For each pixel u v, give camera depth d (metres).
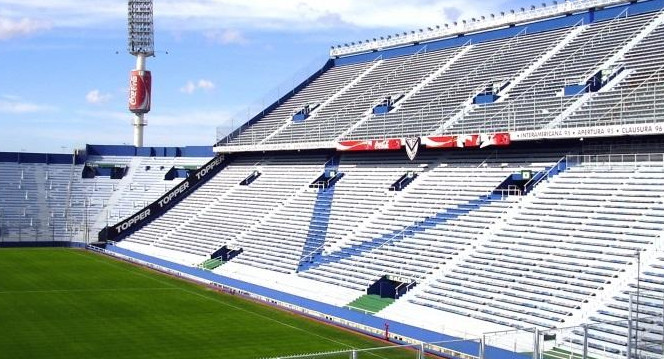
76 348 40.19
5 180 97.88
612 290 40.91
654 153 49.94
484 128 60.84
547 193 53.00
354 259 58.28
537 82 64.12
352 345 42.34
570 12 72.00
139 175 101.56
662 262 41.28
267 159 87.69
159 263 73.19
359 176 71.69
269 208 75.44
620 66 58.78
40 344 40.78
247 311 51.88
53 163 102.25
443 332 43.03
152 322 47.19
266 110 94.25
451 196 59.66
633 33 63.34
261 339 43.38
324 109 85.56
